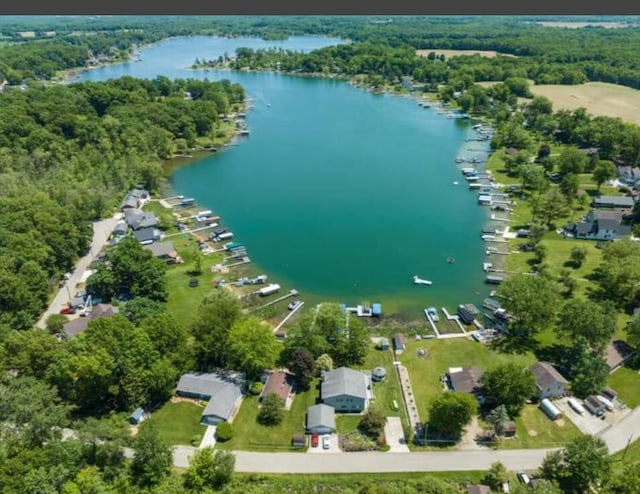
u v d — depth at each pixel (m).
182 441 78.81
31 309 104.75
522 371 84.00
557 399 86.31
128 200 164.25
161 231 148.50
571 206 160.88
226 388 86.19
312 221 158.62
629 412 83.69
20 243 113.44
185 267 130.75
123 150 198.88
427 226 155.25
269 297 120.06
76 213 137.00
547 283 104.56
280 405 83.31
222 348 93.38
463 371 91.12
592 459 68.88
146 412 83.75
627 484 65.50
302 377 88.75
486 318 111.25
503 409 78.62
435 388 89.94
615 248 121.69
